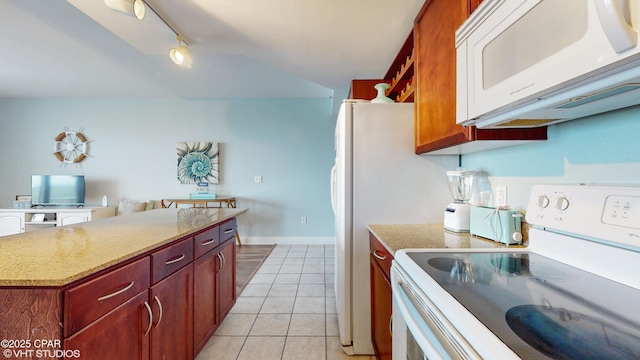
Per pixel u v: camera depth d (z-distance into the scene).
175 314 1.40
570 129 1.04
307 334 2.04
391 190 1.82
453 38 1.24
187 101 4.66
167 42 2.14
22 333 0.81
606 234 0.81
